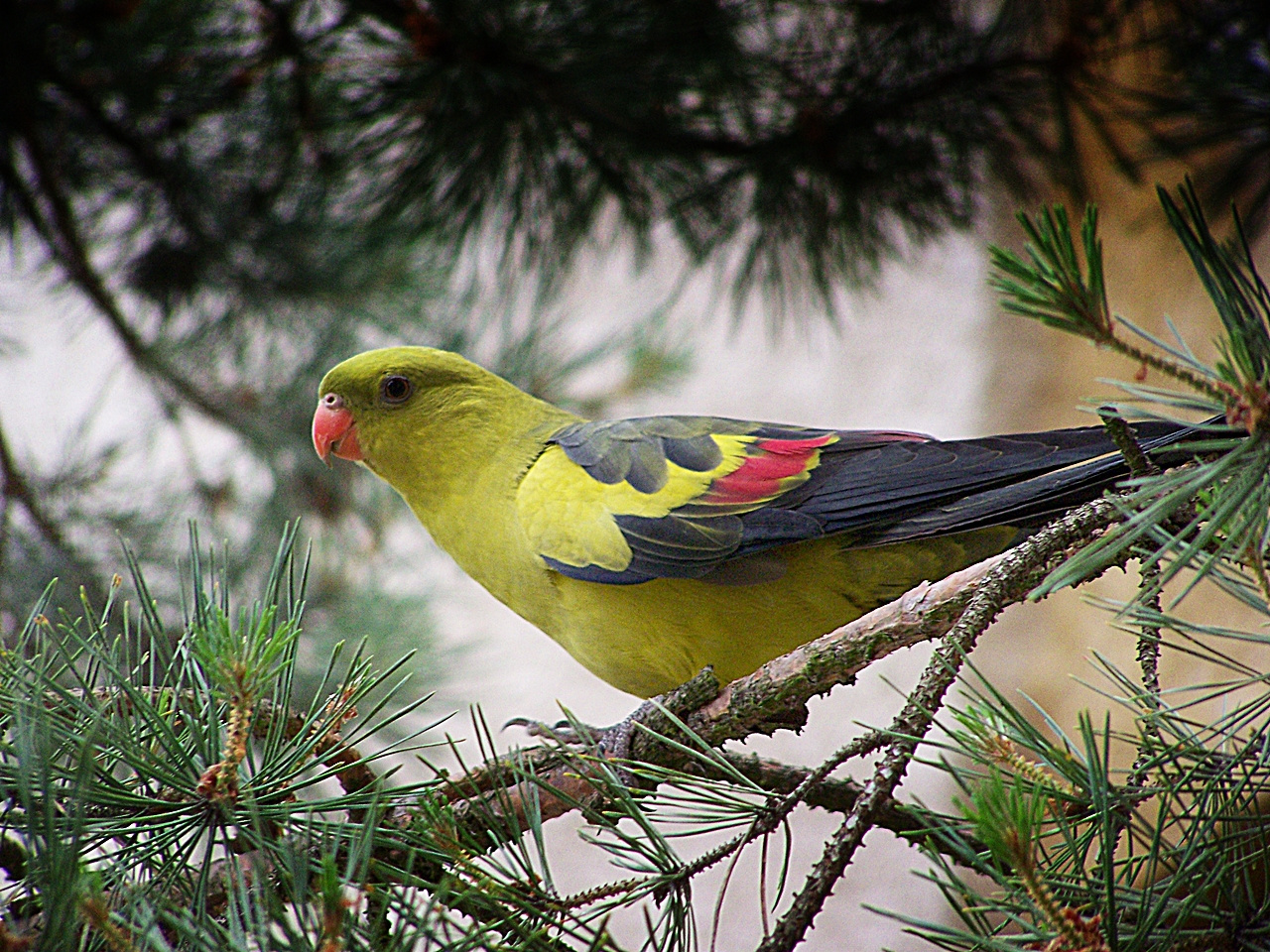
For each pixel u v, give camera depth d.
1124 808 3.52
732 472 5.76
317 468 10.12
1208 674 9.88
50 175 9.21
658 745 4.74
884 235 8.97
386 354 6.66
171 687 3.91
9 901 3.36
